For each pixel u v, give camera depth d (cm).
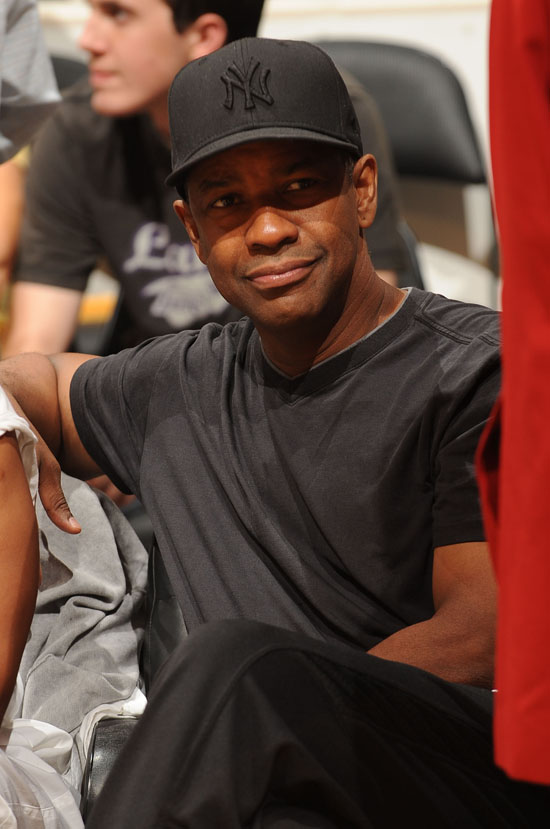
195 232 315
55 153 554
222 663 220
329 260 291
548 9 179
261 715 219
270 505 308
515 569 181
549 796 251
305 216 288
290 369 309
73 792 302
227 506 316
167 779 215
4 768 273
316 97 287
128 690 335
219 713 217
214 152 282
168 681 221
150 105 526
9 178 568
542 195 180
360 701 232
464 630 268
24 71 465
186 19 514
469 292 793
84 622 349
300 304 291
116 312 570
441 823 236
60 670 336
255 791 219
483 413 280
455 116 730
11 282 577
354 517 296
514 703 181
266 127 282
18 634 279
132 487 344
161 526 323
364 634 297
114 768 221
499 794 244
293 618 300
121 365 347
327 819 229
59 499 323
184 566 315
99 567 361
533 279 180
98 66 521
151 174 545
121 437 342
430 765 237
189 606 312
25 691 334
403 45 741
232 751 216
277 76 284
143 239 552
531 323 180
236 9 523
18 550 279
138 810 215
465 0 785
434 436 289
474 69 795
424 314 307
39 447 316
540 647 179
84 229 562
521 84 179
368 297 304
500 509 189
